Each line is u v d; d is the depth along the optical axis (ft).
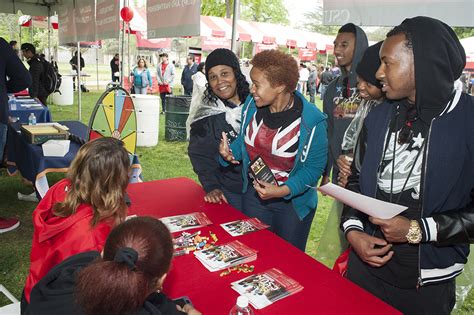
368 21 7.53
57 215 4.57
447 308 4.62
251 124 6.73
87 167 4.46
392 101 4.61
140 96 22.80
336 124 8.36
